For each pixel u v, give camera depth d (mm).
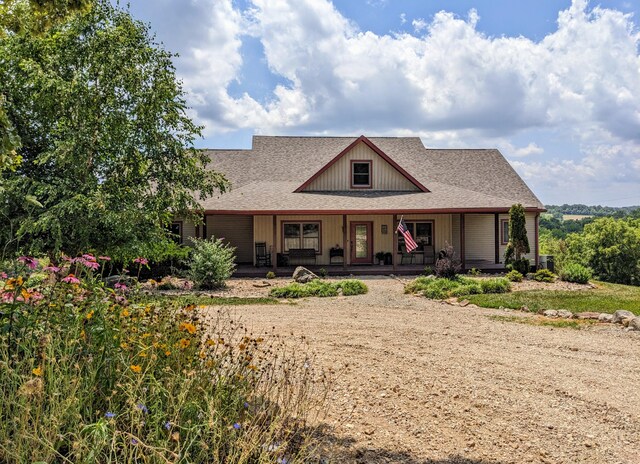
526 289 14617
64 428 2430
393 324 8898
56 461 2307
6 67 10742
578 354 6746
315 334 7859
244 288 14945
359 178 21578
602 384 5375
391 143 26516
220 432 2539
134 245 11031
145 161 11938
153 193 12477
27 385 2223
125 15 11859
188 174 12422
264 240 20469
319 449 3420
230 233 21719
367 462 3314
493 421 4234
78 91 10625
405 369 5840
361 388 5035
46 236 10578
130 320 3393
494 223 22203
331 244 20781
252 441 2646
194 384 2945
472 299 12047
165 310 3887
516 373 5754
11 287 3031
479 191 22969
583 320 9336
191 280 14680
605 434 3996
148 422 2562
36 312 3070
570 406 4656
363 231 20938
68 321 3035
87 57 11180
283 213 18250
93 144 11203
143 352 2949
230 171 23781
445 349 6953
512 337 7828
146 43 12102
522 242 18250
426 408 4508
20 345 2699
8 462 2125
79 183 10875
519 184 23594
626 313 9086
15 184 9883
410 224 21219
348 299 12516
